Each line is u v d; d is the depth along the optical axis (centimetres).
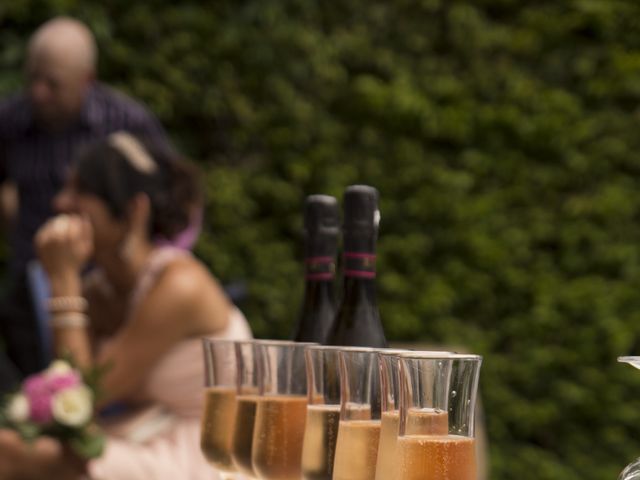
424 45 650
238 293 338
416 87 646
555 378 632
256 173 654
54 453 264
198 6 651
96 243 307
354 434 124
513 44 645
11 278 513
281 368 142
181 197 318
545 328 632
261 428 142
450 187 641
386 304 640
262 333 643
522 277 636
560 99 637
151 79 645
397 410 118
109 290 318
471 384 115
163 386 294
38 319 340
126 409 298
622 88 632
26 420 259
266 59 649
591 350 627
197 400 296
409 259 642
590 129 637
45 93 483
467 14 645
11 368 343
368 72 656
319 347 132
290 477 142
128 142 314
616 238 634
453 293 636
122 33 642
